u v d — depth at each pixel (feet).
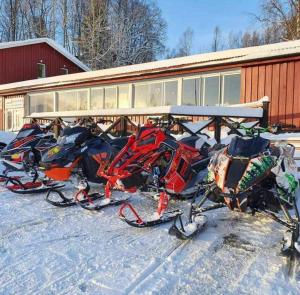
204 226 13.35
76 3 119.24
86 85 46.09
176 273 9.95
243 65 32.99
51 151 17.01
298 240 11.32
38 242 12.03
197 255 11.10
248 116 26.07
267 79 31.99
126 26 109.70
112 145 17.43
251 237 12.52
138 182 14.83
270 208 12.02
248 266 10.40
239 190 11.28
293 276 9.83
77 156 16.43
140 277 9.69
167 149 14.74
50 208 15.99
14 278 9.64
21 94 55.67
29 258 10.82
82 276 9.74
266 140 12.09
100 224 13.84
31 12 121.08
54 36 118.73
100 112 27.02
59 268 10.19
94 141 16.80
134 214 14.40
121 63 103.86
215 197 12.64
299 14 65.82
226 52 33.19
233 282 9.51
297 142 19.74
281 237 12.50
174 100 38.11
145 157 14.47
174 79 38.04
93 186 20.02
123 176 14.19
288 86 30.99
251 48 31.89
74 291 8.99
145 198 17.53
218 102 35.06
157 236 12.58
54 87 49.98
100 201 16.58
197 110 23.29
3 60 68.18
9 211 15.53
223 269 10.22
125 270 10.08
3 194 18.57
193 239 12.34
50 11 119.34
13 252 11.24
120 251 11.34
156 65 38.01
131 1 117.91
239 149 11.84
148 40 117.08
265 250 11.47
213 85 35.37
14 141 21.79
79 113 28.50
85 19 110.63
